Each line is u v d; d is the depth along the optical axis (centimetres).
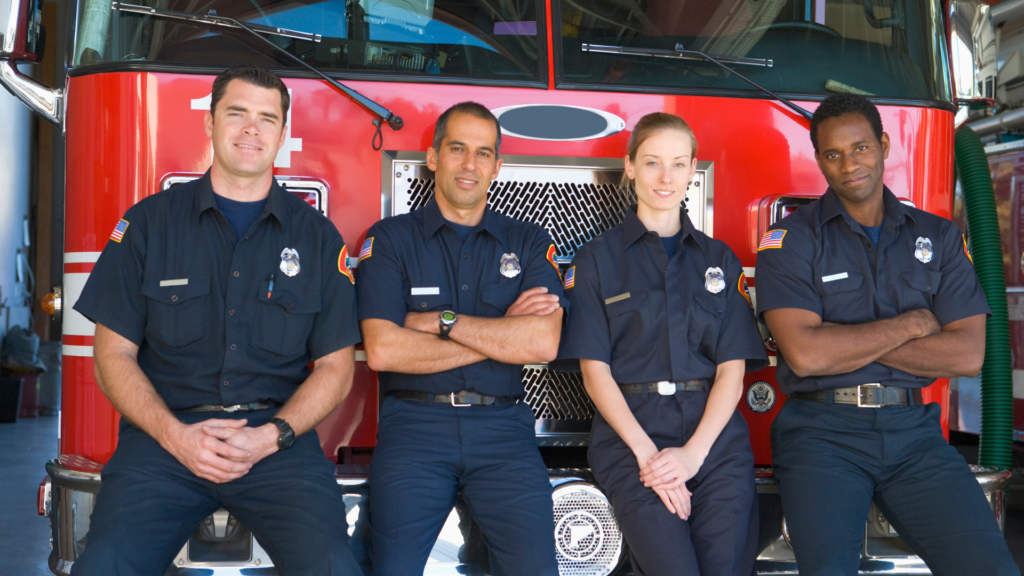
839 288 262
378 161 265
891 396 255
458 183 250
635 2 282
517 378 257
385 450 240
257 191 243
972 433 489
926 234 267
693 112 280
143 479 217
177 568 230
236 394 233
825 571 230
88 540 210
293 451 228
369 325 246
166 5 265
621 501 242
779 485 256
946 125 299
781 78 290
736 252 283
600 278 258
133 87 255
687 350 252
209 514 229
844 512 239
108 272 234
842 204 266
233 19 261
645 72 280
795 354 252
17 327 920
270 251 239
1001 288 409
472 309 255
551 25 275
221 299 234
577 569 245
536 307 249
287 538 217
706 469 246
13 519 447
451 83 268
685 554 233
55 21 1059
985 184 412
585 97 274
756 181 284
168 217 238
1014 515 465
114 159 256
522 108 271
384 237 254
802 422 256
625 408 247
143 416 221
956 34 312
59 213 1102
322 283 242
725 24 289
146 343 239
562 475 252
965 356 254
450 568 241
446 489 239
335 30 268
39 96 280
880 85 296
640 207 264
